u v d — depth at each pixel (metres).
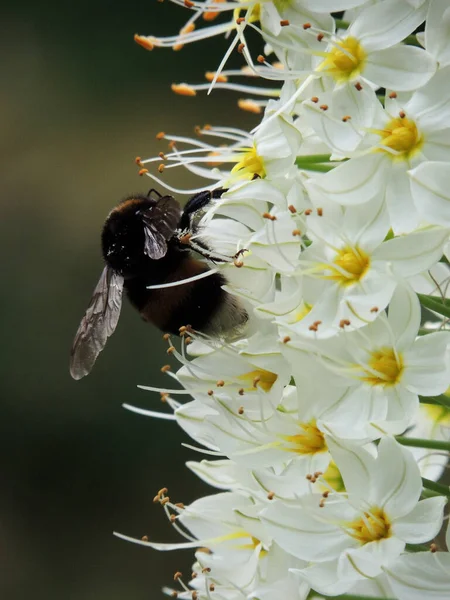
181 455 0.58
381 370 0.33
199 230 0.34
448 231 0.32
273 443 0.33
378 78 0.33
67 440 0.58
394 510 0.33
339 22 0.34
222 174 0.34
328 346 0.33
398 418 0.33
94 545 0.58
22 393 0.59
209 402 0.34
